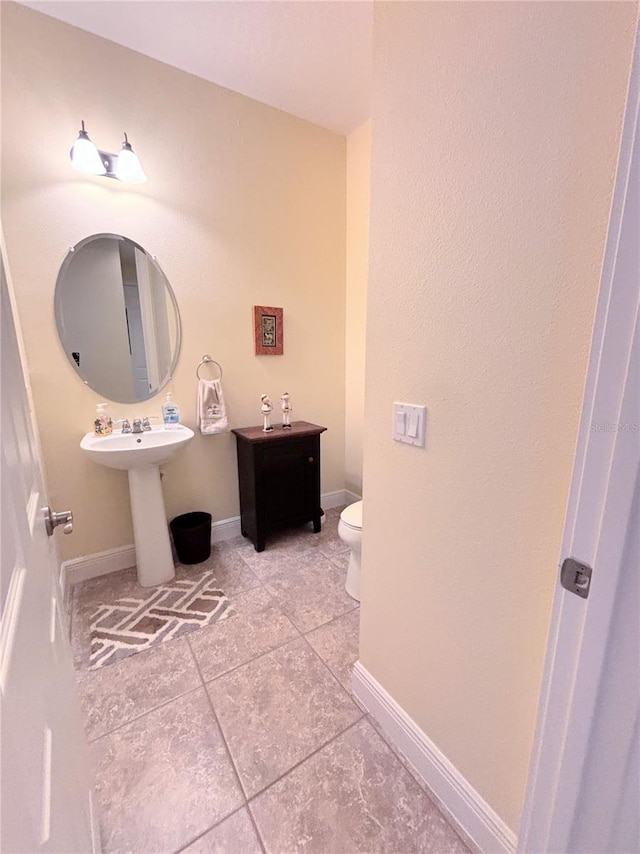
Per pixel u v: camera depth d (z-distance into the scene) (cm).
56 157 176
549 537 73
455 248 82
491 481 81
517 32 65
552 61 61
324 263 266
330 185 258
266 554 236
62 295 187
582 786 62
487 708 90
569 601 60
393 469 107
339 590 200
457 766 100
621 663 55
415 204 89
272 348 252
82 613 182
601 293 51
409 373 97
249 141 224
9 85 163
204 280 223
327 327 277
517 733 84
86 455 188
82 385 198
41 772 54
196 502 243
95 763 115
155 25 170
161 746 120
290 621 177
